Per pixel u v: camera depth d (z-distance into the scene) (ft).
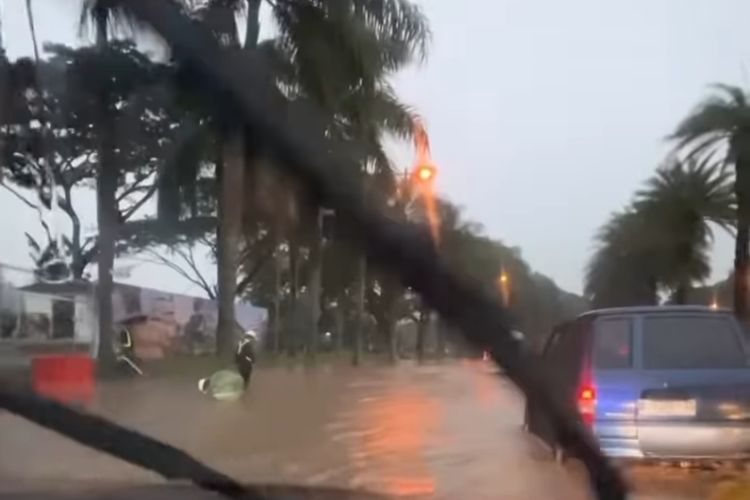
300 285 173.99
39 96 83.87
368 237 26.45
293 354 153.58
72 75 79.61
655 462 34.68
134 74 75.56
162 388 73.15
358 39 81.97
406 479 34.32
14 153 99.35
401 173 92.94
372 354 201.67
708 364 35.14
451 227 90.53
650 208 140.77
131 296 116.16
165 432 47.29
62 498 22.24
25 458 33.19
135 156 94.79
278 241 105.09
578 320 38.29
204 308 134.21
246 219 86.58
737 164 118.32
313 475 35.19
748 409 34.42
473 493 30.30
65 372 59.16
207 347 132.16
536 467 36.52
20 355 82.17
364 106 85.81
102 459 33.01
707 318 36.19
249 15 78.23
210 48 46.85
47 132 92.89
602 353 35.45
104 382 77.61
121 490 23.49
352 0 83.10
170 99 75.66
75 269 127.34
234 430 50.11
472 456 40.70
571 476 33.37
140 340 114.11
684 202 133.39
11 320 88.38
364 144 85.10
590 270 219.20
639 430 34.12
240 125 46.75
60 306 96.48
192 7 66.59
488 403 69.87
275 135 41.75
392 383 96.53
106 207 94.17
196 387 74.18
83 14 73.31
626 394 34.40
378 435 49.11
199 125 80.38
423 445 44.98
